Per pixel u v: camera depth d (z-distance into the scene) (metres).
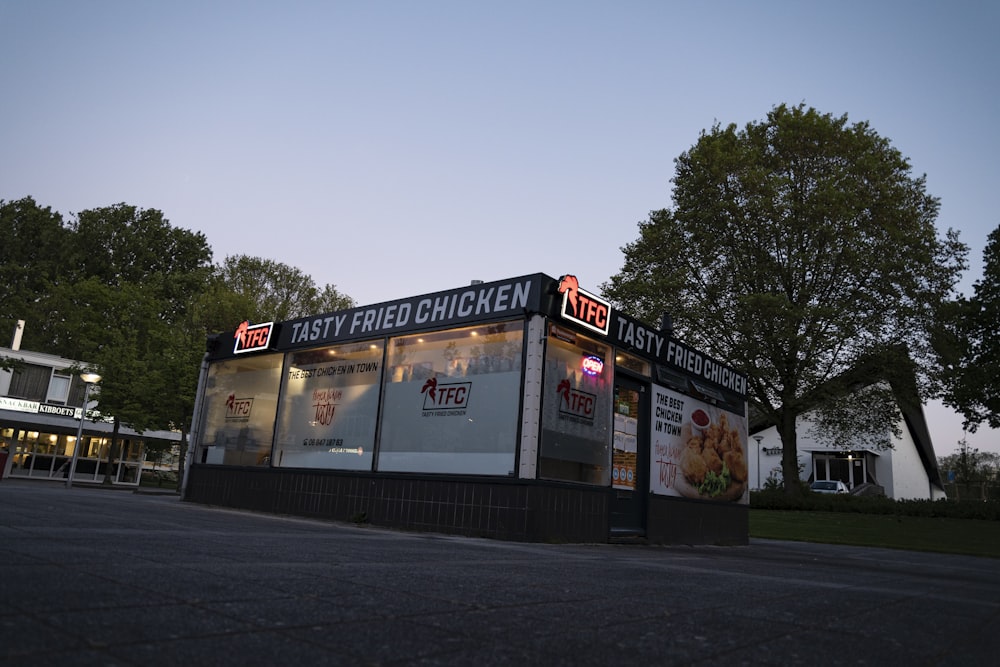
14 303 54.34
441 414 11.69
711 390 15.61
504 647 2.75
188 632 2.53
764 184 27.20
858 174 27.44
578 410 11.30
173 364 29.89
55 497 11.25
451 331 12.00
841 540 18.55
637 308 29.77
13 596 2.82
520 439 10.34
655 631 3.37
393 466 12.16
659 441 13.52
